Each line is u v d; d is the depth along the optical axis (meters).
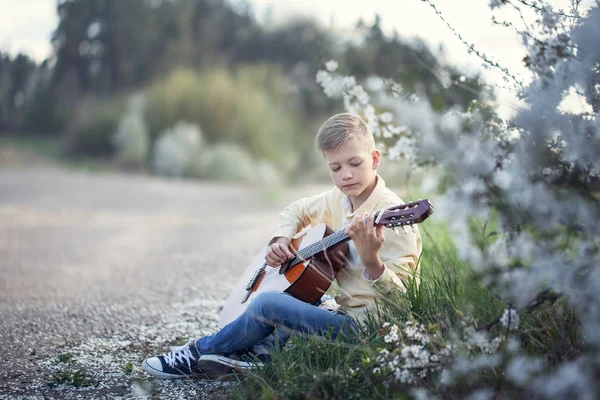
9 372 2.81
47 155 21.69
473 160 1.66
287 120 21.72
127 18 33.53
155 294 4.43
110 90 32.94
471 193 1.66
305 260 2.68
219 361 2.54
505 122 2.15
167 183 16.17
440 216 1.68
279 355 2.41
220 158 18.14
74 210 10.52
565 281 1.62
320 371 2.17
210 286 4.66
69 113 27.42
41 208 10.57
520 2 2.13
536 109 1.86
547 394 1.55
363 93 3.02
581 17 2.02
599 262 1.62
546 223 1.63
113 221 9.27
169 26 34.06
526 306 1.78
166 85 21.50
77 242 7.18
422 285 2.53
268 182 17.42
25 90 27.58
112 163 20.20
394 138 2.98
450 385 1.92
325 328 2.49
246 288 2.93
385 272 2.44
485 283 1.74
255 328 2.53
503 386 1.88
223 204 12.21
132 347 3.19
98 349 3.15
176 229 8.34
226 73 22.52
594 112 1.92
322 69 3.22
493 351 1.90
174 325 3.58
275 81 23.55
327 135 2.64
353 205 2.78
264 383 2.24
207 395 2.49
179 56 31.61
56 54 32.81
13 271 5.36
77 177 16.19
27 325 3.59
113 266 5.64
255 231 7.98
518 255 1.69
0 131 26.80
